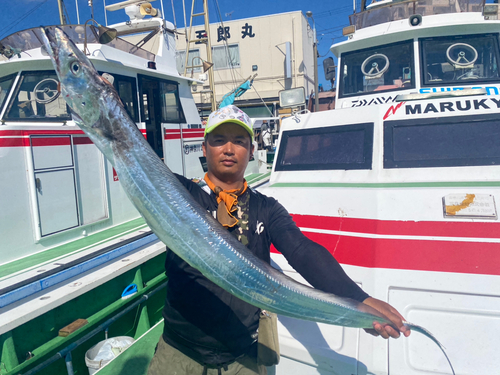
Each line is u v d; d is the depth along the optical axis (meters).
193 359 1.74
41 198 3.61
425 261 2.35
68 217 3.90
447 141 3.04
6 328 2.37
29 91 4.44
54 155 3.76
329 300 1.43
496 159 2.84
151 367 1.87
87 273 3.20
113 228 4.45
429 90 4.72
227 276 1.34
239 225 1.74
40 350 2.65
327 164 3.37
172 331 1.78
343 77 5.44
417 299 2.28
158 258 4.14
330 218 2.75
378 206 2.62
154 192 1.31
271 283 1.37
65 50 1.22
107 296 3.34
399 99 3.38
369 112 3.41
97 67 4.73
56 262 3.12
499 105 3.08
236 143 1.74
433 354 2.14
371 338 2.27
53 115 4.38
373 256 2.46
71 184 3.95
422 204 2.54
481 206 2.41
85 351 3.18
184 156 6.12
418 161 3.00
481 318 2.16
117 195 4.64
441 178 2.86
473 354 2.10
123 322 3.60
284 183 3.39
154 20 6.46
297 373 2.38
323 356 2.29
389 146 3.16
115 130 1.29
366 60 5.20
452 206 2.46
